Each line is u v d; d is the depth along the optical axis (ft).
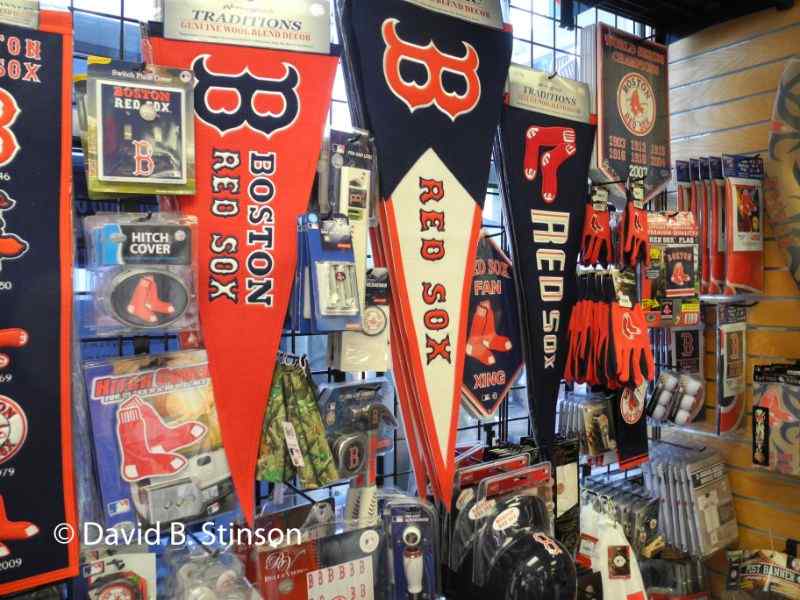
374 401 4.61
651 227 6.26
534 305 5.66
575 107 5.97
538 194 5.70
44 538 3.40
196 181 3.91
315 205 4.41
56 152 3.43
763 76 6.91
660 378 6.91
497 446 5.83
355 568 4.38
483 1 5.31
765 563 6.26
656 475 7.04
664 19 7.43
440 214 4.99
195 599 3.69
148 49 3.83
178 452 3.73
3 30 3.30
